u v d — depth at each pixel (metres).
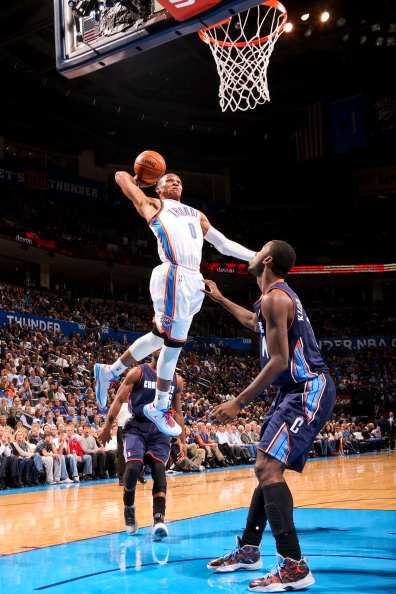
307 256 35.38
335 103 28.03
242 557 3.71
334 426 22.16
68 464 12.16
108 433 5.40
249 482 10.86
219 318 32.78
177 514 6.58
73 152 31.89
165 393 4.30
